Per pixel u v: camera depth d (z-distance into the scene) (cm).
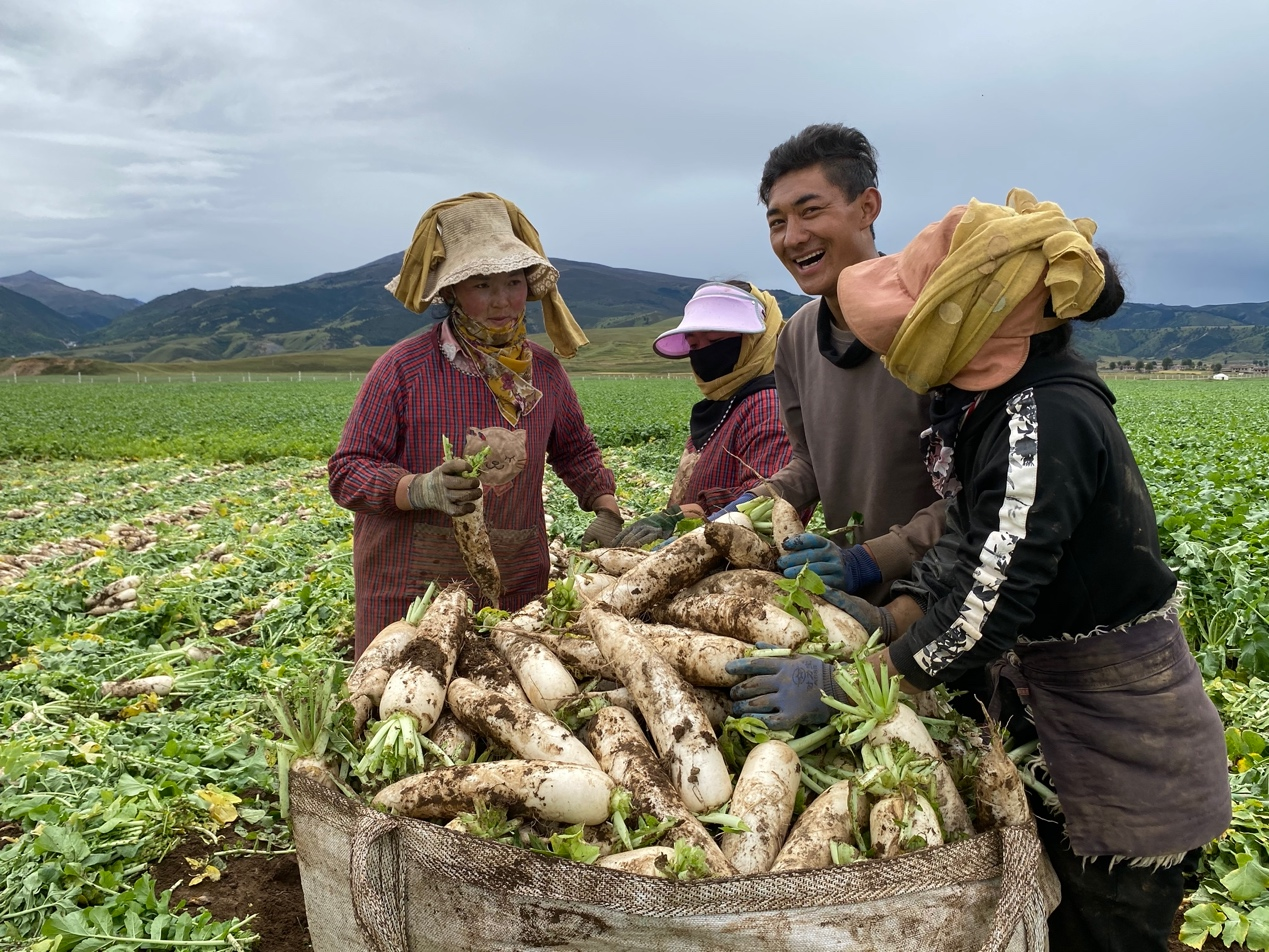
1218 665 573
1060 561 226
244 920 323
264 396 5259
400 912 204
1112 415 227
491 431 372
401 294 398
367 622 408
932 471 255
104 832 363
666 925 188
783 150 338
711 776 243
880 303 231
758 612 277
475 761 279
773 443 446
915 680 236
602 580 338
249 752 438
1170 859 230
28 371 11631
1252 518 809
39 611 764
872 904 189
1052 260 206
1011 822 213
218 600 803
